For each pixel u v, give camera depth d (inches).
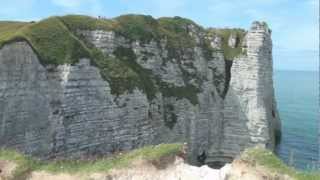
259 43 2923.2
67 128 1977.1
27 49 1851.6
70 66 1999.3
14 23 2316.7
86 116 2059.5
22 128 1797.5
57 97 1953.7
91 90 2095.2
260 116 2888.8
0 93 1708.9
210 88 2876.5
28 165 1218.6
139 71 2513.5
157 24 2775.6
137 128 2293.3
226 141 2903.5
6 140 1723.7
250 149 1184.2
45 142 1891.0
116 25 2506.2
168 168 1188.5
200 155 2758.4
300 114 4756.4
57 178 1183.6
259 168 1136.2
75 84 2018.9
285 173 1119.6
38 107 1871.3
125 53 2492.6
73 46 2053.4
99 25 2372.0
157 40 2682.1
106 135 2144.4
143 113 2340.1
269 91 3134.8
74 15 2341.3
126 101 2250.2
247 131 2881.4
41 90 1892.2
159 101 2522.1
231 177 1152.8
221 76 2957.7
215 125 2869.1
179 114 2623.0
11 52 1775.3
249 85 2906.0
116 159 1225.4
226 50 3036.4
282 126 4023.1
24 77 1822.1
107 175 1168.8
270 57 3115.2
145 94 2370.8
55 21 2097.7
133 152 1234.0
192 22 2984.7
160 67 2657.5
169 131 2546.8
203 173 1173.7
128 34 2541.8
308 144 3299.7
